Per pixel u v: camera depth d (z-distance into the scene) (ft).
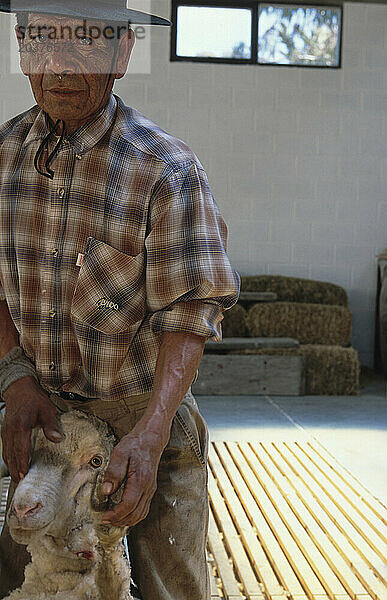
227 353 21.81
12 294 4.95
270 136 25.66
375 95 25.67
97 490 3.92
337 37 25.53
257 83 25.54
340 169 25.80
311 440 16.22
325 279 26.00
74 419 4.29
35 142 4.81
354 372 22.03
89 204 4.70
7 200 4.84
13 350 4.95
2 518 8.86
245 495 12.27
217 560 9.87
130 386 4.93
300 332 23.34
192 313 4.59
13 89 24.30
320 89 25.59
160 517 5.11
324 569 9.32
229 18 25.31
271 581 9.14
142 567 5.11
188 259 4.59
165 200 4.64
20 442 4.37
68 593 4.14
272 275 25.21
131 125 4.85
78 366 4.91
